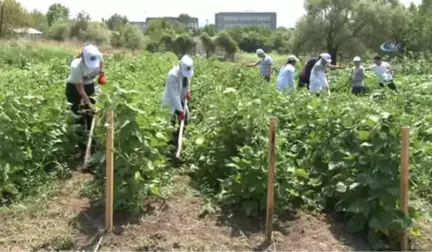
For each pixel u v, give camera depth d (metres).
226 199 6.61
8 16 45.16
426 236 6.24
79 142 8.27
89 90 8.55
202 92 11.84
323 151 6.88
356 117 6.64
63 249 5.61
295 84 12.83
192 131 8.52
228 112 7.27
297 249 5.76
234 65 15.81
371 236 5.92
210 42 52.03
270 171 5.73
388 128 6.02
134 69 15.34
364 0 52.09
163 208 6.48
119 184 6.19
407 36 45.41
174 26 80.69
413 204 6.19
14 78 11.75
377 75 15.94
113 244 5.70
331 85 16.22
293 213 6.46
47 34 56.59
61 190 6.91
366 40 54.09
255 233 6.05
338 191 6.15
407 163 5.72
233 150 7.18
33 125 7.28
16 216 6.18
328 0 52.53
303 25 54.00
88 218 6.16
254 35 76.75
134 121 6.16
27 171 7.04
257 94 9.23
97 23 56.06
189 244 5.71
